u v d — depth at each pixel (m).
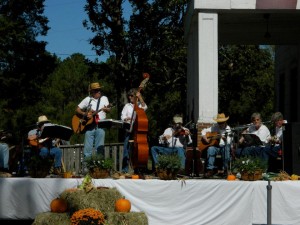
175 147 11.99
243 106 32.41
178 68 25.80
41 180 10.36
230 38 19.19
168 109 31.02
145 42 23.83
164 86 26.77
